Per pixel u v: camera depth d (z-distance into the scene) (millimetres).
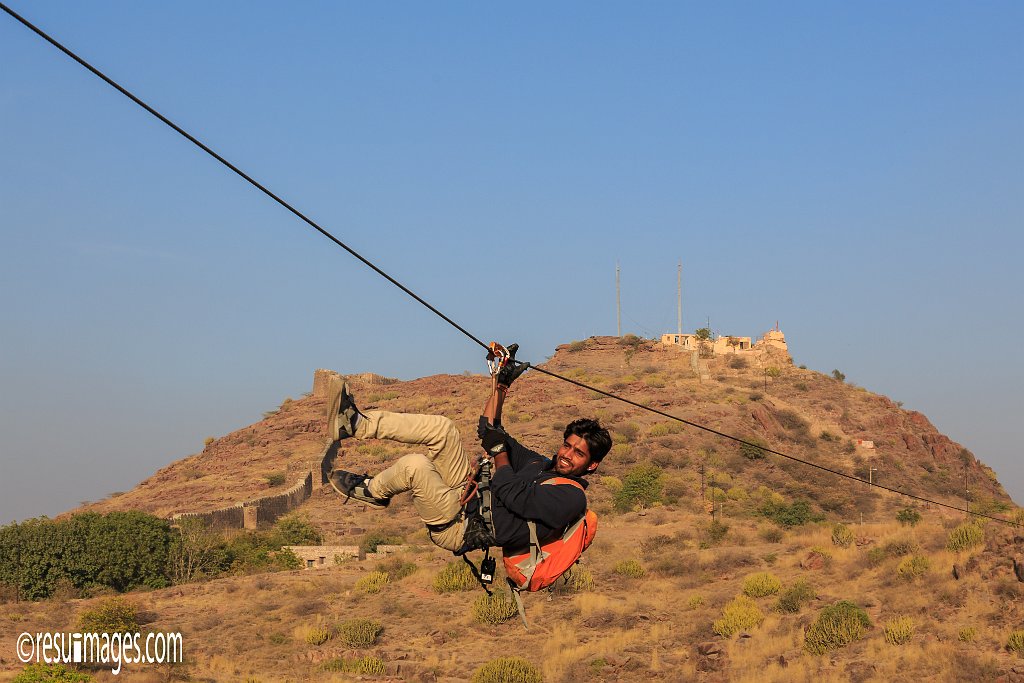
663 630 55281
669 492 124688
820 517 118375
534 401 177625
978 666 39219
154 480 166125
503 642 56062
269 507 118250
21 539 73250
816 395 191625
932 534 61531
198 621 62281
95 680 41781
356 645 56125
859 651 45094
